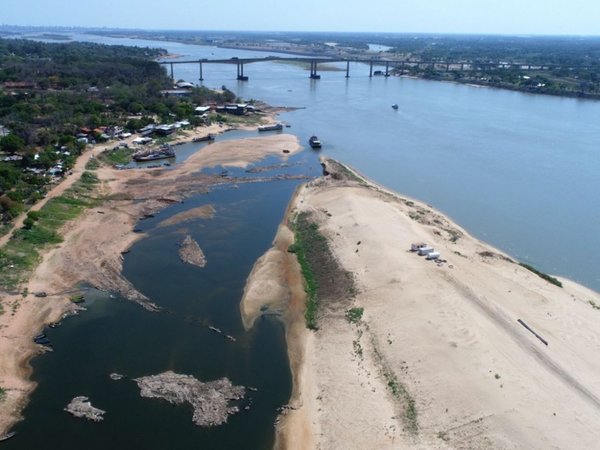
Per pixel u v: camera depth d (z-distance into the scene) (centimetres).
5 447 4212
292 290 6612
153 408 4650
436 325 5353
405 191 10431
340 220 8250
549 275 7250
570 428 4062
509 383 4519
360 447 4209
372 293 6125
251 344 5591
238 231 8338
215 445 4288
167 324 5903
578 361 4891
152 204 9300
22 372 5050
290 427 4491
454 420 4262
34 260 7000
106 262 7175
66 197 9025
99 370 5128
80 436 4338
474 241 7988
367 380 4903
